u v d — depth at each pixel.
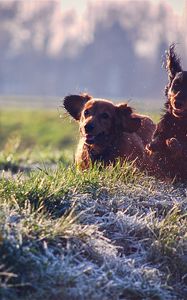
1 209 9.25
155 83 102.88
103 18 122.81
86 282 8.41
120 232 9.64
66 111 12.38
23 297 8.11
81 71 125.06
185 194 10.96
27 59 136.50
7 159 17.34
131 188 10.62
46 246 8.63
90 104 11.78
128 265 9.02
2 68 134.38
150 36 114.19
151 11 116.94
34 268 8.34
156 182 11.23
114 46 118.38
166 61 11.83
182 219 10.09
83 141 11.86
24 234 8.68
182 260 9.37
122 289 8.63
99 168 11.48
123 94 109.06
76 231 9.08
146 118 13.05
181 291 9.16
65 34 140.00
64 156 18.47
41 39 140.88
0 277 8.08
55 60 133.38
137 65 109.00
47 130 38.97
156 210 10.34
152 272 8.95
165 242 9.44
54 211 9.69
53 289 8.20
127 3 120.44
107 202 10.20
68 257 8.67
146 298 8.69
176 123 11.38
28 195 9.80
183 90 11.09
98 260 8.98
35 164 17.98
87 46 124.56
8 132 39.38
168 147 11.38
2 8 143.88
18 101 76.00
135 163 11.79
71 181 10.41
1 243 8.33
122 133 11.86
